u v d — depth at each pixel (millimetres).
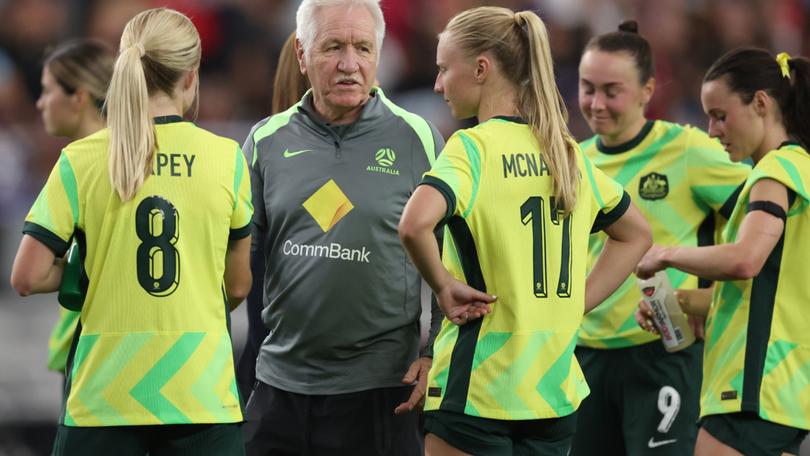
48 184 13766
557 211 14102
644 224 14953
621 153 19438
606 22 42656
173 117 14148
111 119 13734
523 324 13898
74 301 14055
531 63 14172
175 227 13820
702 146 18969
